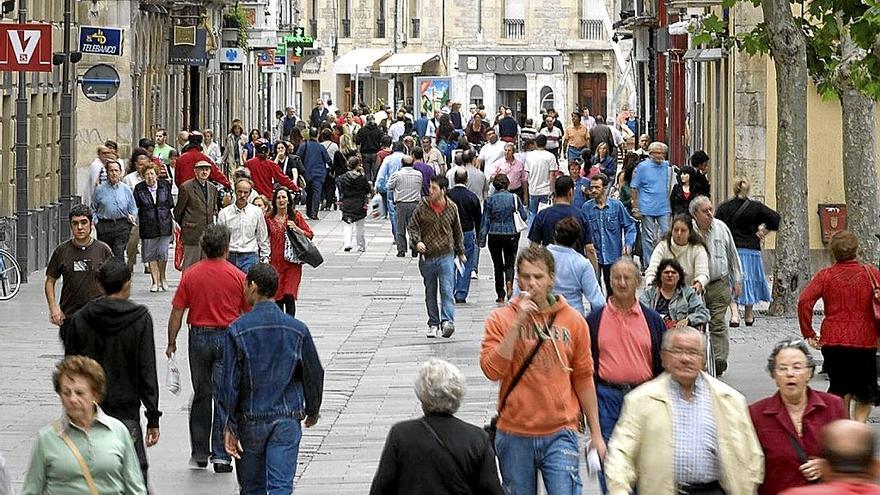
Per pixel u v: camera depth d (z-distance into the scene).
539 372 21.14
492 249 50.69
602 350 22.95
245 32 114.31
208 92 110.00
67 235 64.19
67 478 18.72
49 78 65.38
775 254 47.59
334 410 33.84
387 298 53.28
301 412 23.64
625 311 23.06
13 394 35.12
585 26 156.62
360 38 170.00
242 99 127.31
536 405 21.12
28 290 54.53
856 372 29.11
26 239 56.50
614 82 155.25
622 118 104.19
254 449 23.48
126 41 78.62
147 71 87.56
